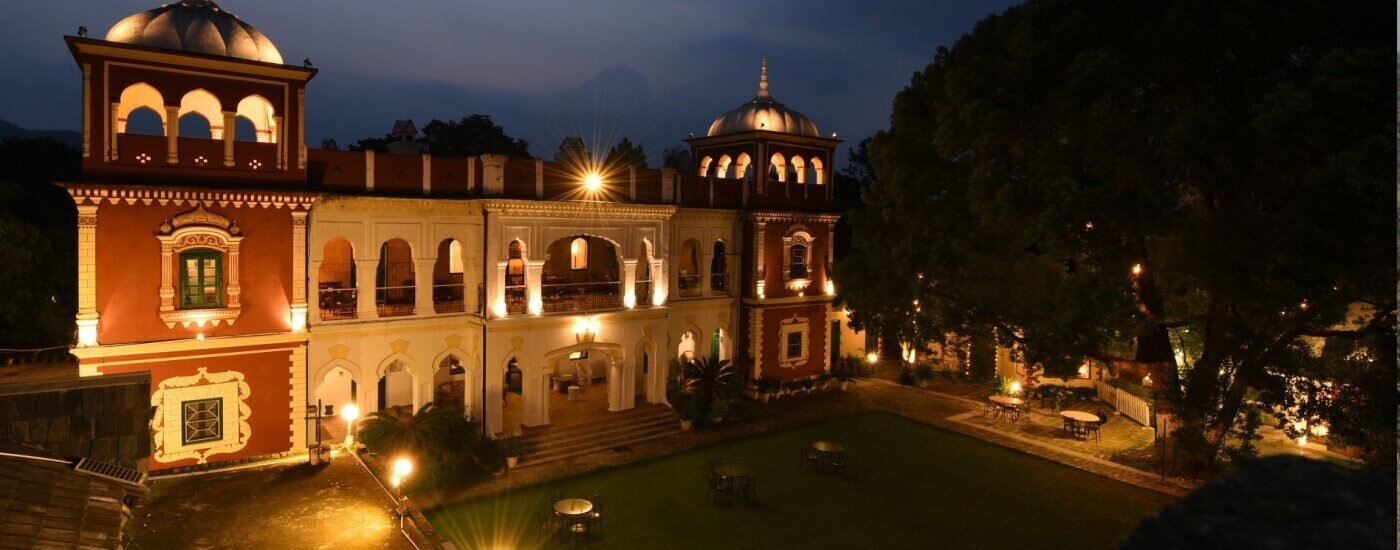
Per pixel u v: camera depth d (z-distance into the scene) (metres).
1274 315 17.64
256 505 17.83
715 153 35.09
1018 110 19.80
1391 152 14.35
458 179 25.05
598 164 27.16
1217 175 17.72
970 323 24.72
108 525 11.45
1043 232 18.28
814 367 35.53
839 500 21.58
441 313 25.02
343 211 23.08
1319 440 26.50
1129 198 17.66
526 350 25.50
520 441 24.55
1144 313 22.22
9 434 13.03
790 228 34.00
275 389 21.86
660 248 28.81
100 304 19.47
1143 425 29.39
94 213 19.23
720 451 25.77
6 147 39.66
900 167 24.47
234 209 21.00
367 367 23.77
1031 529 19.81
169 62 19.78
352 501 18.22
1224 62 18.08
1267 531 2.92
